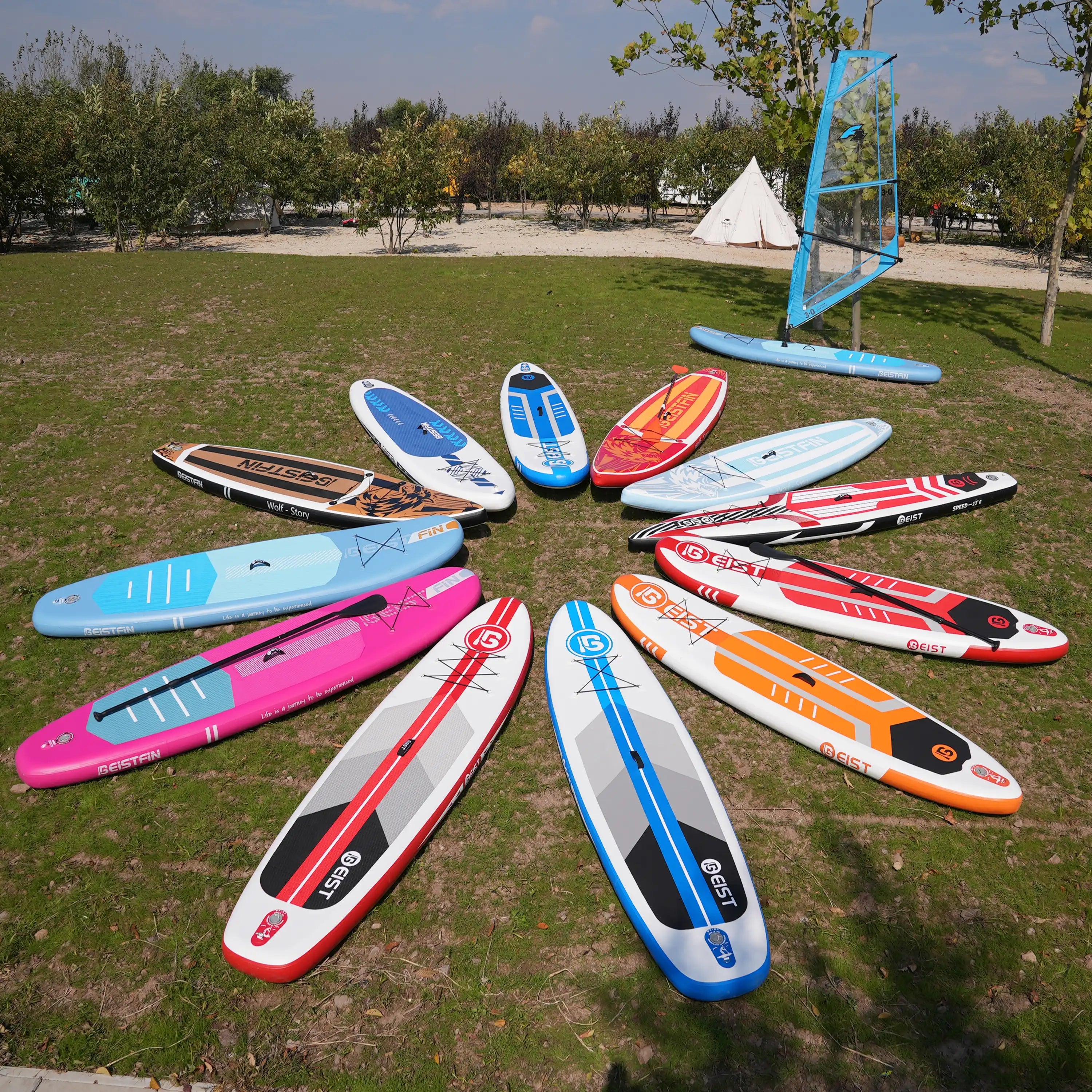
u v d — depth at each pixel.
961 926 4.70
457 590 7.09
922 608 6.95
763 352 12.18
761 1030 4.16
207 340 12.65
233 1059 4.03
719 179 33.66
